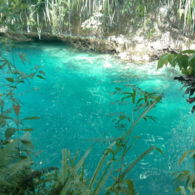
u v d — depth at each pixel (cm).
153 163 403
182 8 771
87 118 538
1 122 132
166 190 345
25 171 133
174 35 787
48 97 614
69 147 444
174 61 81
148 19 806
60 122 520
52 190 131
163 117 537
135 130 495
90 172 379
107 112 559
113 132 490
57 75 716
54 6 857
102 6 831
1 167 114
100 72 738
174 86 650
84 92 637
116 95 625
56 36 896
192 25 767
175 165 396
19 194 121
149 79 691
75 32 880
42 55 827
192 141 457
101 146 448
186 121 523
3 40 189
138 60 800
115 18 840
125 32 833
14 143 126
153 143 456
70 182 128
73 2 827
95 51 868
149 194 338
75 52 864
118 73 731
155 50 795
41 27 886
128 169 143
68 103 592
